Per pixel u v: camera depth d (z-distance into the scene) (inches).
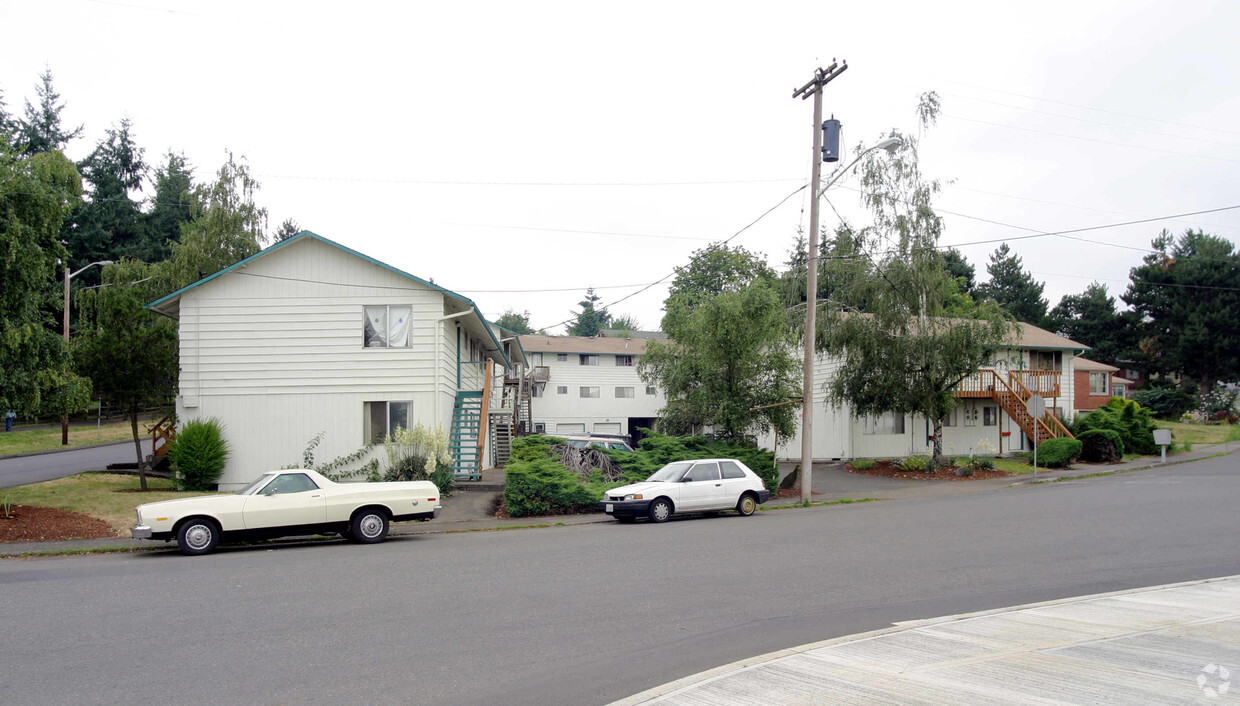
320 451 941.2
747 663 272.4
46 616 363.6
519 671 282.2
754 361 1035.9
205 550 572.4
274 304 950.4
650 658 297.3
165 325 914.7
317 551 576.4
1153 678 245.3
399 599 397.7
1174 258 2386.8
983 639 297.4
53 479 957.8
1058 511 734.5
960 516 717.3
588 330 3735.2
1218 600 367.6
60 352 733.9
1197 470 1164.5
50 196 701.3
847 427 1453.0
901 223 1165.1
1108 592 398.0
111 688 263.3
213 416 938.7
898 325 1184.8
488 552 552.4
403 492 634.8
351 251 948.0
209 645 315.0
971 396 1476.4
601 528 704.4
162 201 2252.7
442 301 964.6
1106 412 1542.8
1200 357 2217.0
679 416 1117.1
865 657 275.1
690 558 514.0
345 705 246.7
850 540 584.4
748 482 802.2
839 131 893.2
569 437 1123.9
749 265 2265.0
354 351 950.4
